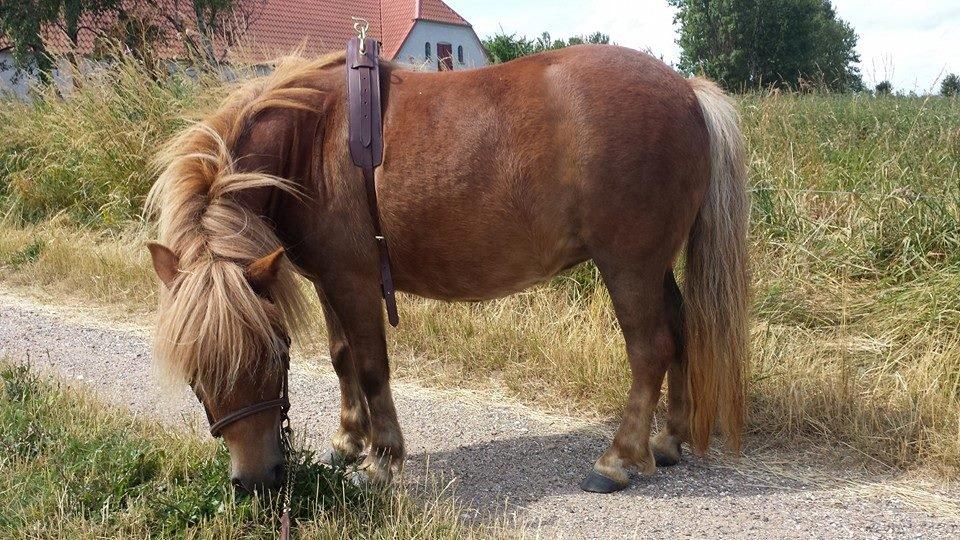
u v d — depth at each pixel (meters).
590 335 4.86
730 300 3.45
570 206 3.34
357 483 3.35
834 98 8.58
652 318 3.41
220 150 3.19
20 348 5.45
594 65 3.33
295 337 3.06
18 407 3.82
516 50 11.25
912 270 4.95
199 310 2.67
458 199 3.34
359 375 3.53
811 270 5.33
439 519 3.01
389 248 3.46
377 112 3.35
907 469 3.56
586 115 3.24
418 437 4.09
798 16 29.36
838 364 4.43
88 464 3.24
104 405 4.15
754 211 5.74
